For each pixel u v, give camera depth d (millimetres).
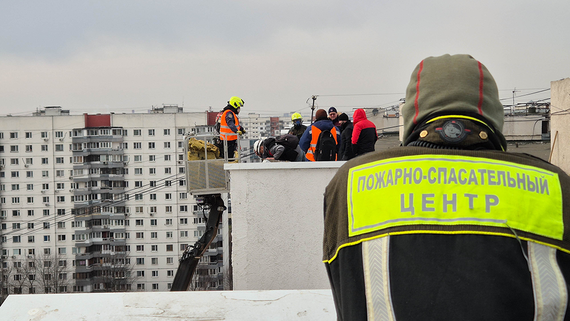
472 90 1070
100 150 66000
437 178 990
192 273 8234
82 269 64875
